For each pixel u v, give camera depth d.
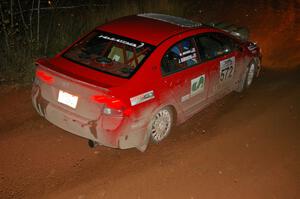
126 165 4.73
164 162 4.86
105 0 10.41
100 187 4.31
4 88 6.51
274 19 12.32
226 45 6.17
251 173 4.79
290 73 8.11
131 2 10.50
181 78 5.16
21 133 5.22
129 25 5.39
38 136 5.18
